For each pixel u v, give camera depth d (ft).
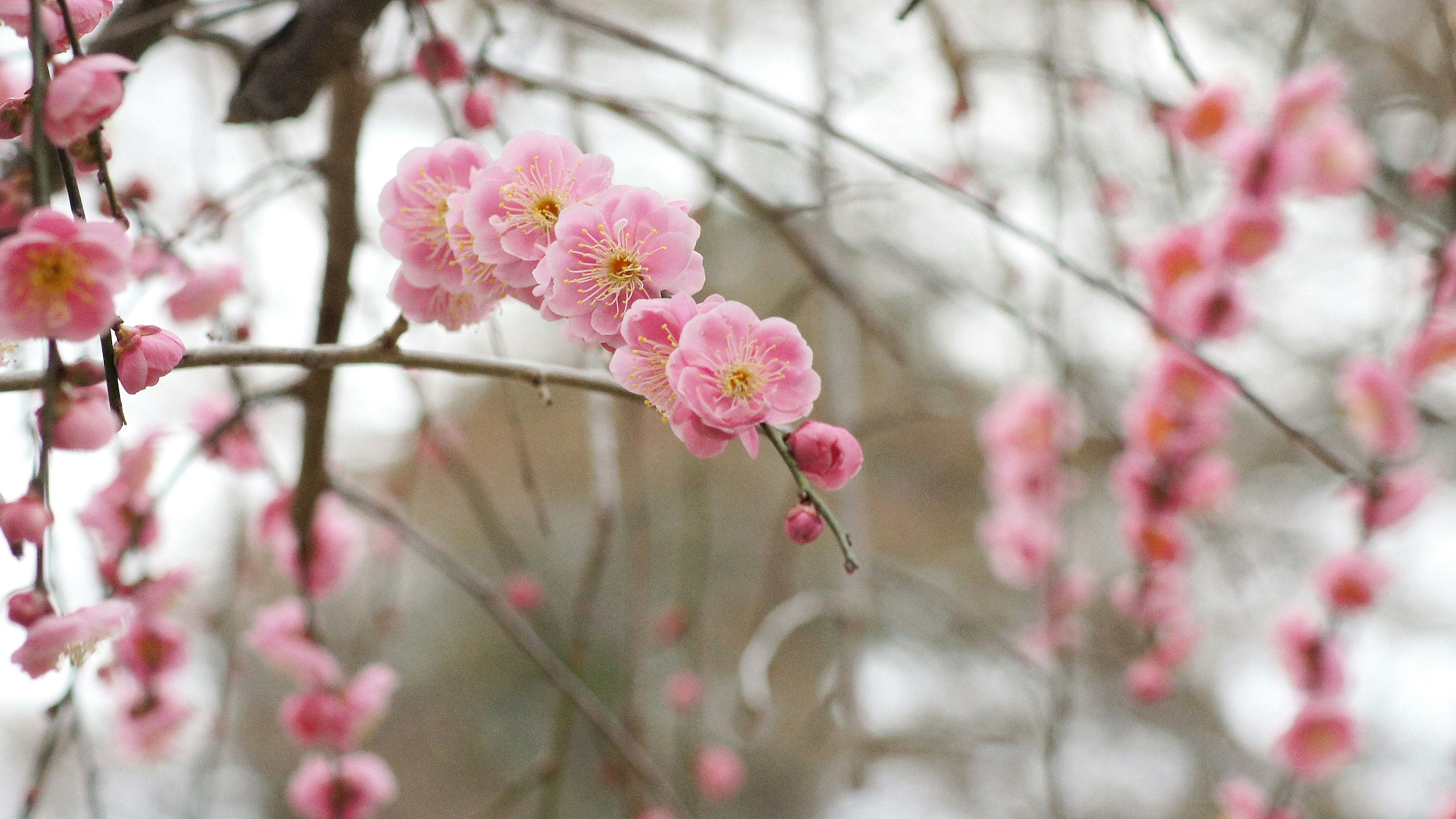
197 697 3.76
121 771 4.98
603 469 3.46
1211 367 2.96
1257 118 3.75
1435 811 3.80
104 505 3.09
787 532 2.47
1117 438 4.02
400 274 2.58
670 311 2.47
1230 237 3.52
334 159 2.99
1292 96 3.31
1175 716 5.48
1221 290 3.65
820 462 2.48
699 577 4.81
